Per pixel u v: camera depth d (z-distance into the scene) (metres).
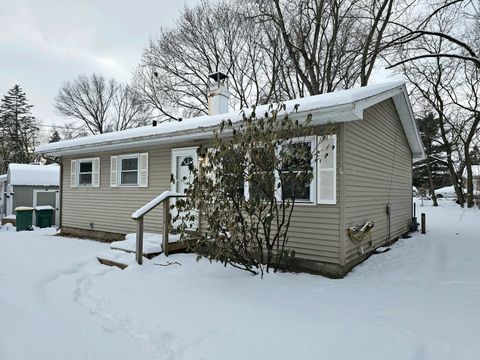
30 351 2.87
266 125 5.11
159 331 3.20
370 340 2.94
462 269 5.53
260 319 3.40
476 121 19.31
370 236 6.72
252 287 4.50
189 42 22.00
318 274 5.55
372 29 13.86
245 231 4.89
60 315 3.69
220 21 20.83
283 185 4.91
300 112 5.11
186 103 23.58
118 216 9.10
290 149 4.80
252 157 4.61
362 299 4.07
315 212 5.69
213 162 4.79
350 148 5.78
